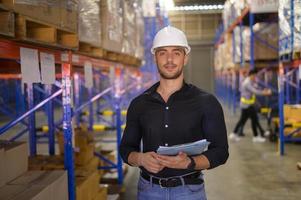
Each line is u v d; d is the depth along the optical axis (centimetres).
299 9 572
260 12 947
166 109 276
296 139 881
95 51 467
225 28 1565
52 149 586
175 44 271
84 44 421
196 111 273
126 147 288
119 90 636
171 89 281
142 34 903
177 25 2686
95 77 1267
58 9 315
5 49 278
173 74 275
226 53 1655
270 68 1212
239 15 1106
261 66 1144
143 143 288
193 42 2848
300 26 571
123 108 1087
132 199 561
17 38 262
